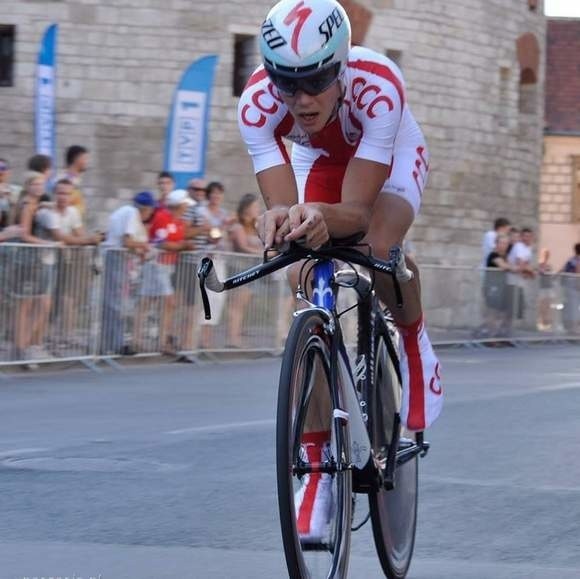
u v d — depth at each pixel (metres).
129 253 14.94
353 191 4.98
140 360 15.21
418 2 30.95
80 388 12.71
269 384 13.45
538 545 5.96
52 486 7.26
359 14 29.81
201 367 15.27
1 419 10.30
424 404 5.40
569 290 23.50
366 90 5.04
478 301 21.08
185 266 15.65
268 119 5.11
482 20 32.94
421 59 31.16
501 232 21.95
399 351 5.48
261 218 4.58
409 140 5.38
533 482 7.45
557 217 43.94
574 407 11.27
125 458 8.24
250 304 16.58
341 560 4.68
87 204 26.97
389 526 5.30
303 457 4.54
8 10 26.95
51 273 14.04
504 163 34.09
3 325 13.62
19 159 27.02
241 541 5.97
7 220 14.20
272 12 4.79
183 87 19.95
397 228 5.25
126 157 27.23
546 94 44.16
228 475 7.64
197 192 16.55
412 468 5.62
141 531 6.16
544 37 36.16
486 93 33.22
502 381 14.18
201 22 27.66
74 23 27.06
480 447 8.75
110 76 27.19
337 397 4.67
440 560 5.70
